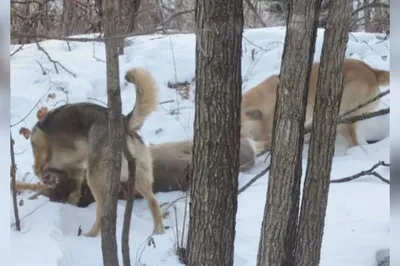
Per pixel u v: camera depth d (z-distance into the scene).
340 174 6.80
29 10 9.12
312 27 3.33
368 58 9.80
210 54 3.55
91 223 5.86
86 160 6.21
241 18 3.60
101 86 9.46
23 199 5.98
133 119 5.67
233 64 3.59
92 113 6.16
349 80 8.11
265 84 8.23
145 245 5.12
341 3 3.35
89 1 9.83
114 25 3.70
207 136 3.64
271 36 10.45
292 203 3.45
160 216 5.62
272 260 3.47
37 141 6.40
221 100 3.60
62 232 5.37
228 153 3.66
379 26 10.29
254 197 6.25
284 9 4.80
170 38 10.49
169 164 6.66
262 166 7.52
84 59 10.05
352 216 5.56
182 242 5.07
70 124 6.29
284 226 3.46
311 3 3.30
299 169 3.46
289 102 3.37
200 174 3.69
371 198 6.03
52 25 10.38
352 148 7.94
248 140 7.38
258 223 5.51
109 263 4.05
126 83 9.30
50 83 9.18
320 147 3.50
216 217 3.68
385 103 8.73
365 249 4.81
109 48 3.76
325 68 3.44
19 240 4.90
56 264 4.52
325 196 3.53
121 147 3.95
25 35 4.57
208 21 3.53
